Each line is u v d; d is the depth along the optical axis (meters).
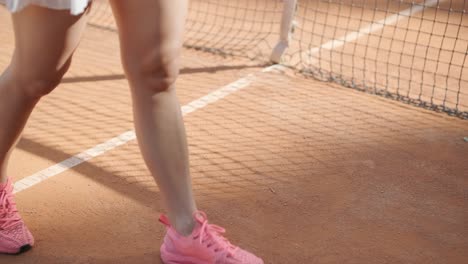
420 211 3.36
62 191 3.36
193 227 2.88
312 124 3.96
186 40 5.23
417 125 4.02
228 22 5.86
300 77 4.50
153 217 3.24
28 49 2.66
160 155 2.80
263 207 3.32
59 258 3.02
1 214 2.98
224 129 3.86
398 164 3.67
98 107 4.02
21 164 3.53
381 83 4.55
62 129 3.80
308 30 5.70
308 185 3.48
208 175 3.51
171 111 2.78
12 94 2.77
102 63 4.55
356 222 3.27
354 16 6.25
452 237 3.22
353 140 3.84
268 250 3.10
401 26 6.01
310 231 3.21
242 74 4.49
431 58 5.18
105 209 3.27
